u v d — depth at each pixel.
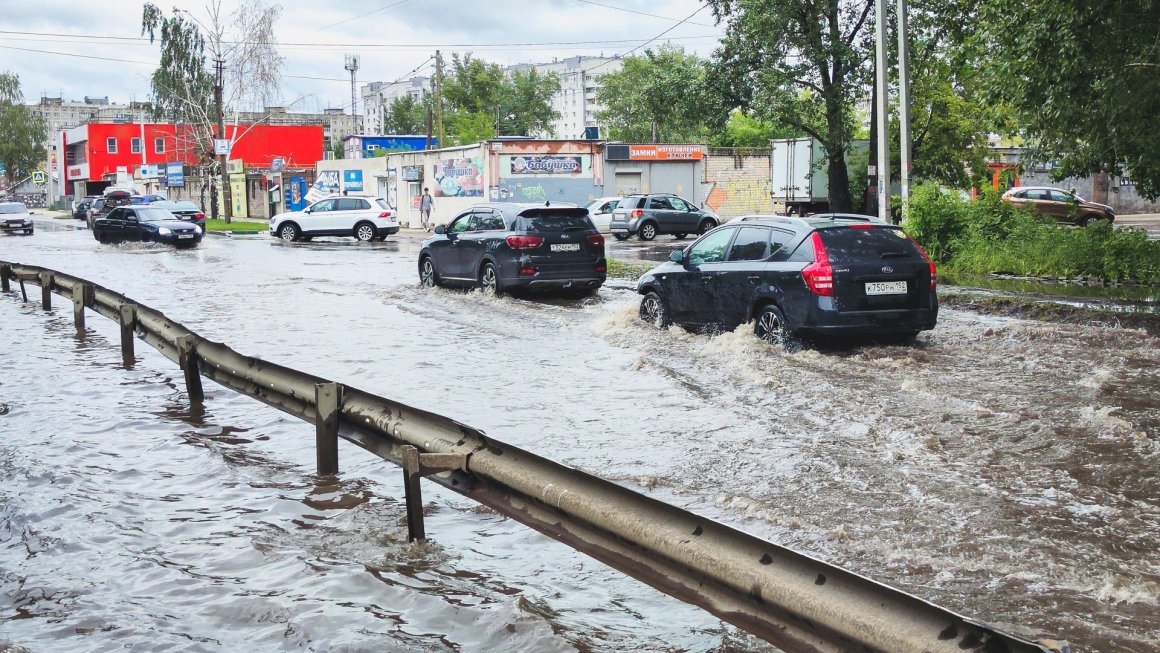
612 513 4.07
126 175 87.25
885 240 11.26
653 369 10.27
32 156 131.38
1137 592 4.41
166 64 71.50
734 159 49.41
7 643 4.21
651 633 4.16
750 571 3.42
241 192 69.25
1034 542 5.08
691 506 5.82
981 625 2.66
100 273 24.55
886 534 5.24
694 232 38.91
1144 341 11.34
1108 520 5.43
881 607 2.98
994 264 19.61
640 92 35.06
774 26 31.81
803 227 11.37
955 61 16.45
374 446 6.11
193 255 31.64
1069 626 4.07
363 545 5.32
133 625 4.37
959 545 5.05
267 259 29.39
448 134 109.81
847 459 6.72
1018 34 14.32
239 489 6.41
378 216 40.22
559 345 12.28
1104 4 13.28
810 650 3.19
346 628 4.27
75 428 8.23
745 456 6.88
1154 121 14.59
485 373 10.39
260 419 8.51
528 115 124.38
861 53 32.81
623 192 47.75
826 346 11.57
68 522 5.81
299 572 4.95
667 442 7.34
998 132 18.38
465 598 4.57
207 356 8.66
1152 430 7.35
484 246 17.91
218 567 5.07
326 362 11.19
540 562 5.05
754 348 11.27
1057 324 12.82
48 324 15.05
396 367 10.81
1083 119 14.78
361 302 17.52
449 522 5.71
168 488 6.48
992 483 6.13
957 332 12.54
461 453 5.16
